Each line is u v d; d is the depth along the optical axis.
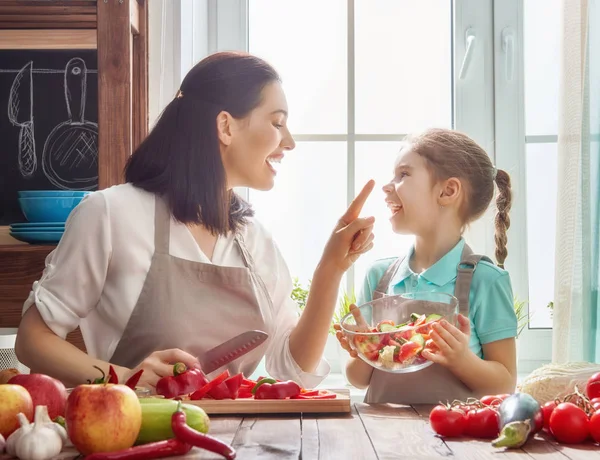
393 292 1.67
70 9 1.82
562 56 1.89
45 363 1.30
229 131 1.46
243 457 0.85
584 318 1.84
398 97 2.26
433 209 1.65
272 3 2.27
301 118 2.26
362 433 1.00
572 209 1.86
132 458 0.83
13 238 1.85
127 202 1.42
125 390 0.87
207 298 1.40
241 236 1.52
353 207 1.42
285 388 1.15
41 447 0.85
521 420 0.93
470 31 2.20
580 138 1.86
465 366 1.34
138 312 1.39
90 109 1.87
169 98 2.03
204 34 2.22
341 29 2.26
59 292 1.37
